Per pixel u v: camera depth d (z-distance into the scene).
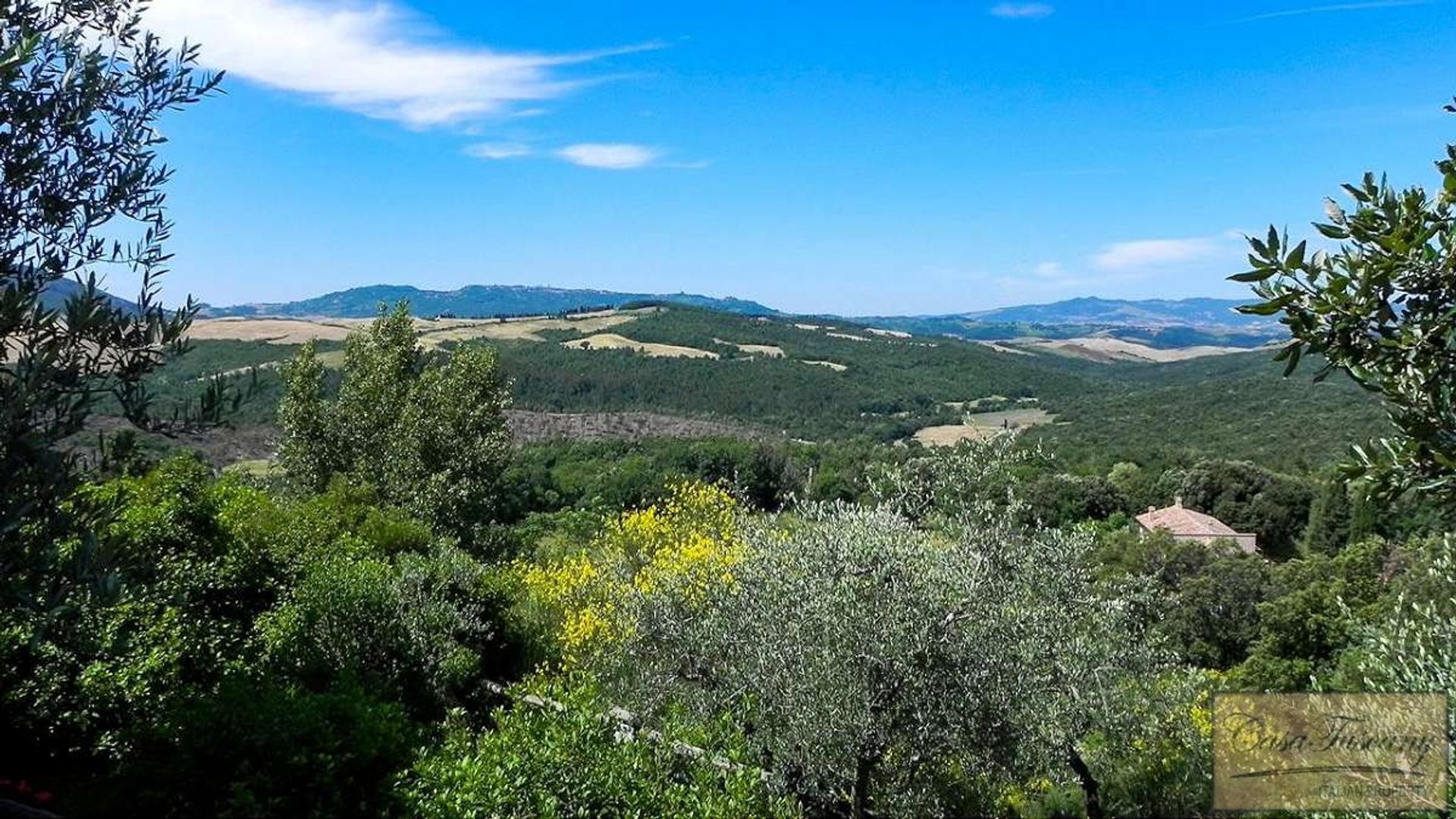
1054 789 10.98
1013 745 8.16
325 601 10.21
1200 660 29.98
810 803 8.71
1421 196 2.98
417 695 10.31
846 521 8.63
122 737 6.88
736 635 9.11
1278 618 24.41
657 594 10.46
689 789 6.61
